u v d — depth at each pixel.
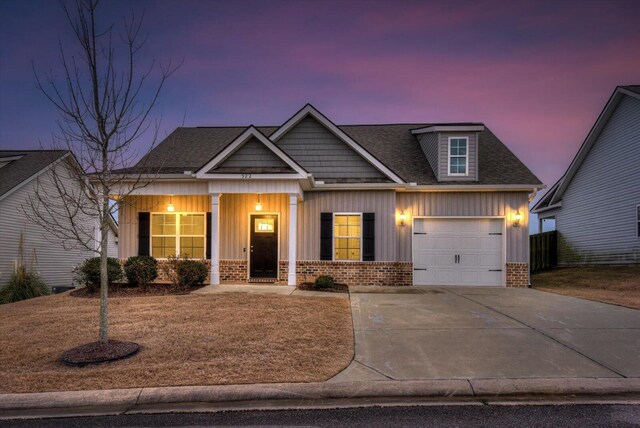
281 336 7.11
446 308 9.72
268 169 13.14
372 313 9.11
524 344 6.73
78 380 5.26
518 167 15.41
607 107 19.05
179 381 5.17
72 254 21.03
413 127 19.25
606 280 14.86
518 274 14.30
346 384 5.08
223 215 14.44
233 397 4.87
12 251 17.75
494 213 14.59
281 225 14.37
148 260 12.41
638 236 17.64
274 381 5.17
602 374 5.36
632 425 4.06
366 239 14.35
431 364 5.82
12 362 6.02
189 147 17.14
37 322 8.34
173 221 14.79
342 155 14.94
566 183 22.86
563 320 8.41
